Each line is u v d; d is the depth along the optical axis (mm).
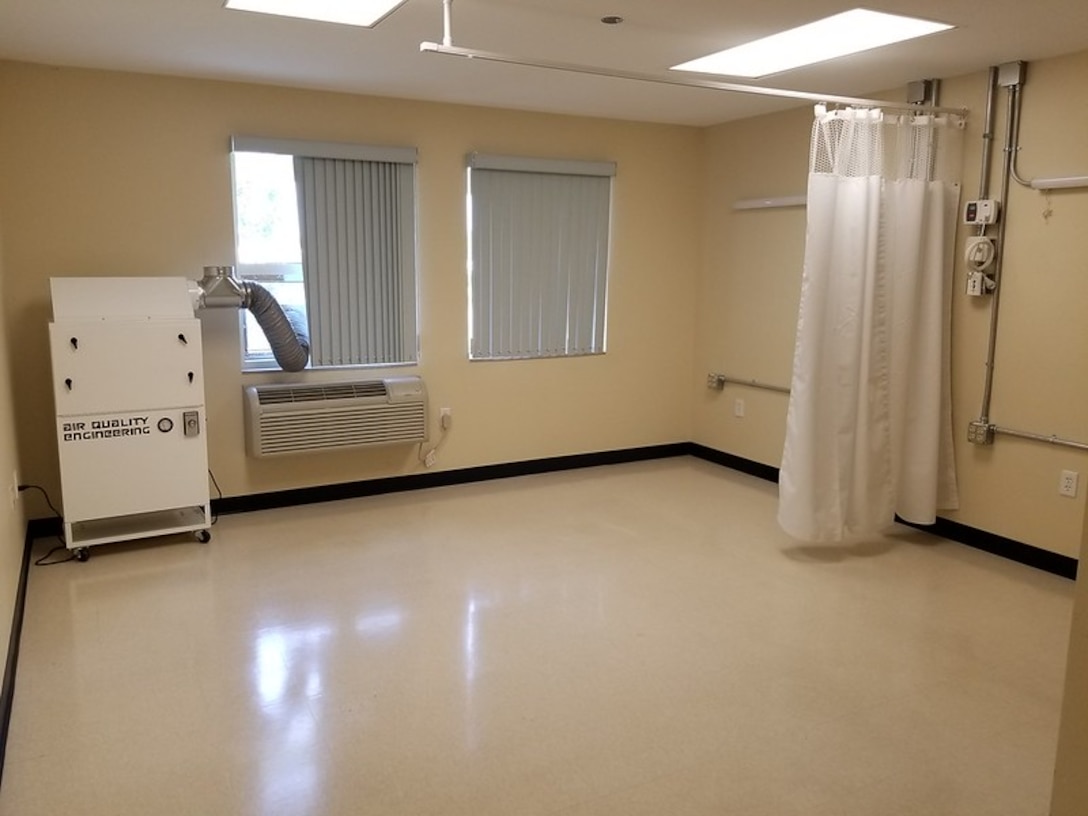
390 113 4625
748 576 3727
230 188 4273
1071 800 1303
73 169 3941
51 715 2539
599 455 5699
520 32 3275
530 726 2512
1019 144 3740
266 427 4363
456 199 4895
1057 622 3262
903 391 3986
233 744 2400
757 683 2781
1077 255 3553
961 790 2227
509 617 3277
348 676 2801
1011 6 2863
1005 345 3869
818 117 3607
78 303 3648
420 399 4781
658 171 5547
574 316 5426
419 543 4113
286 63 3812
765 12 2965
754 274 5340
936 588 3596
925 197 3881
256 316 4250
